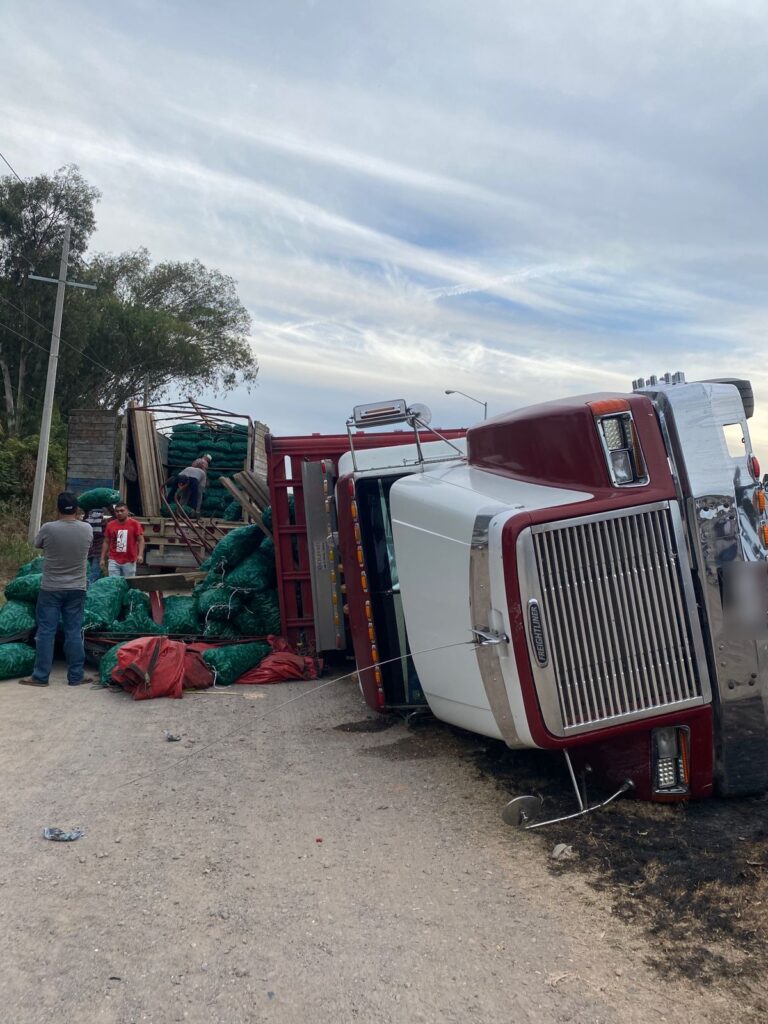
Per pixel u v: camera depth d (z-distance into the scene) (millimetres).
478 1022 2957
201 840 4551
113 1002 3082
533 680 4332
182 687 8000
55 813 4922
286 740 6492
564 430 4828
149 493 15633
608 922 3604
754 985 3105
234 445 17547
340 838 4578
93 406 48469
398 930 3586
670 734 4676
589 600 4402
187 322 55000
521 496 4766
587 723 4375
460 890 3945
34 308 41156
